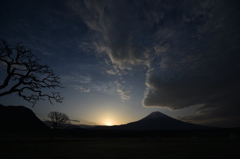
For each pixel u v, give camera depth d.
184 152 21.34
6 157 13.91
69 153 18.42
